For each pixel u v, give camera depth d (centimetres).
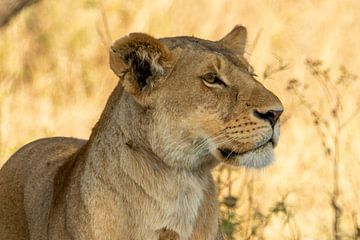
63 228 943
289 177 1459
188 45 938
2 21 1014
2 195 1040
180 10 1761
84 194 931
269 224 1340
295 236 1323
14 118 1520
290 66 1645
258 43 1728
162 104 919
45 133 1488
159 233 927
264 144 925
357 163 1497
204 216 940
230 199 1154
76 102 1591
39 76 1630
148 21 1733
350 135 1538
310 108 1434
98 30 1568
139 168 920
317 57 1725
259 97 920
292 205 1334
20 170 1043
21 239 1017
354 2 1828
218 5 1780
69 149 1036
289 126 1545
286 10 1816
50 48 1681
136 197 922
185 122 920
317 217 1398
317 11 1812
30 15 1702
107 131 934
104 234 923
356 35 1778
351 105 1584
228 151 929
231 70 928
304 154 1506
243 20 1783
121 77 916
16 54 1652
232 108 920
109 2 1736
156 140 918
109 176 924
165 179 923
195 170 931
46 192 994
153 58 920
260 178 1414
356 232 1212
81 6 1727
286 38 1752
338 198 1405
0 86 1573
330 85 1619
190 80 922
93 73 1641
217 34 1764
